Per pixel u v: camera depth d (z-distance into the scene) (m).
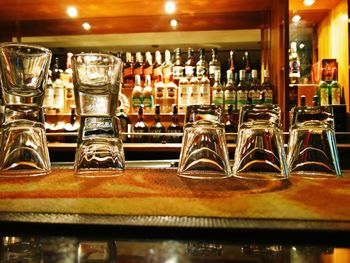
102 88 0.63
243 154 0.62
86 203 0.37
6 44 0.60
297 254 0.24
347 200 0.38
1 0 2.05
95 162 0.63
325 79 2.00
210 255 0.24
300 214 0.32
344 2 1.94
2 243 0.26
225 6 2.17
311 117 0.65
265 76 2.04
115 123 0.64
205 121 0.62
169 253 0.24
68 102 2.18
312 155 0.63
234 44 2.48
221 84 2.26
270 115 0.62
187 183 0.50
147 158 1.86
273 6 2.05
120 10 2.23
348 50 1.92
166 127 2.16
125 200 0.38
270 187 0.47
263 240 0.27
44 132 0.65
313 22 2.17
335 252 0.24
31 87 0.62
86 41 2.51
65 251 0.25
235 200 0.38
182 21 2.34
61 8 2.19
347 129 1.91
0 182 0.51
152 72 2.21
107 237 0.28
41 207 0.35
